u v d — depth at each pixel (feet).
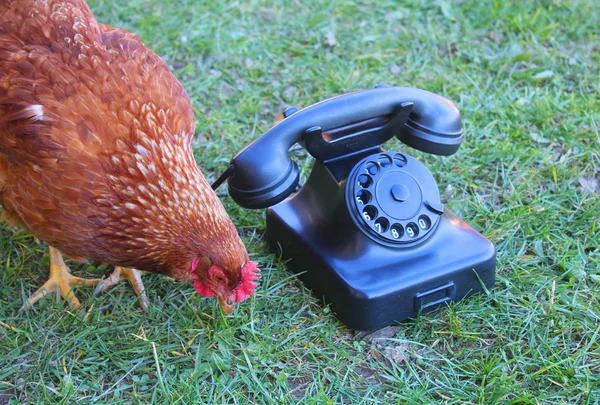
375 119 3.23
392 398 3.03
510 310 3.28
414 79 4.30
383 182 3.25
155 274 3.43
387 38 4.53
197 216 2.99
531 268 3.43
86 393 3.08
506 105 4.13
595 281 3.35
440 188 3.76
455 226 3.32
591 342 3.13
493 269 3.29
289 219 3.38
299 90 4.25
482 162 3.84
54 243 3.07
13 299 3.36
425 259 3.22
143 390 3.08
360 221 3.20
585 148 3.89
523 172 3.81
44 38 3.05
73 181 2.92
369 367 3.13
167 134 3.02
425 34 4.55
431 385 3.08
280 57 4.42
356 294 3.13
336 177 3.26
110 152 2.93
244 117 4.09
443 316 3.26
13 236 3.53
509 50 4.46
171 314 3.29
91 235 2.98
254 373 3.09
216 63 4.39
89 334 3.22
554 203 3.65
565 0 4.75
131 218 2.95
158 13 4.65
